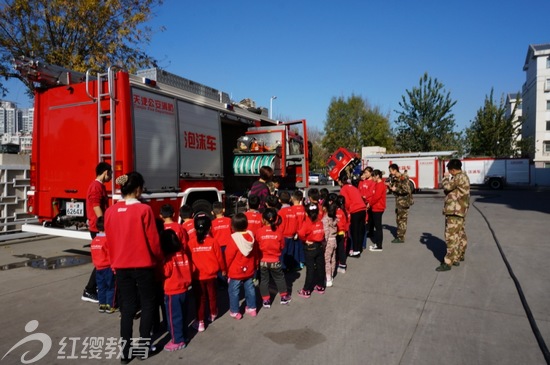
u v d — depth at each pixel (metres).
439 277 6.32
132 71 15.37
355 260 7.51
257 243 4.90
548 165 46.41
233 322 4.62
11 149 11.43
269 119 10.83
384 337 4.17
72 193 6.73
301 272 6.91
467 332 4.27
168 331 4.41
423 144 36.22
